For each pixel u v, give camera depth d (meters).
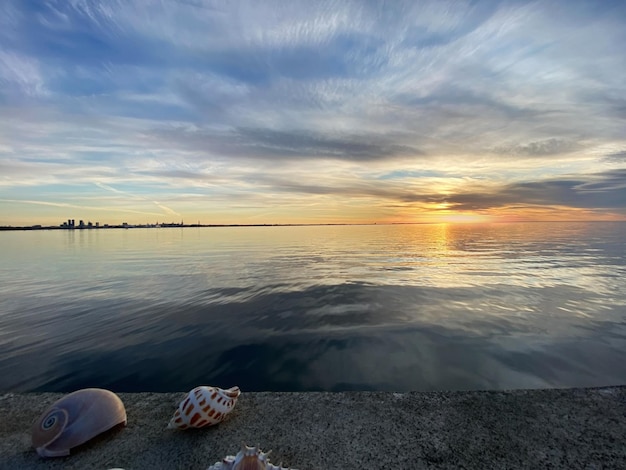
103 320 7.99
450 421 2.11
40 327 7.45
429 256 25.06
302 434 2.02
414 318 7.93
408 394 2.45
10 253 31.70
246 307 9.27
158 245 43.47
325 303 9.73
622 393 2.37
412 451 1.84
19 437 2.05
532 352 5.62
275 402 2.38
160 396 2.53
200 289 12.16
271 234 82.88
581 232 67.50
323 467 1.73
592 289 11.40
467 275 15.10
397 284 12.95
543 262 20.08
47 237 74.38
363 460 1.78
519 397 2.36
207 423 2.07
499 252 27.89
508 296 10.38
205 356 5.64
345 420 2.15
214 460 1.81
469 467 1.71
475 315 8.12
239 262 21.91
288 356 5.60
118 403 2.18
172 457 1.84
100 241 55.88
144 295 11.09
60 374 5.00
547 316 7.96
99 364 5.36
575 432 1.97
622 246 33.09
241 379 4.80
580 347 5.83
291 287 12.52
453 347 5.91
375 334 6.71
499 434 1.97
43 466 1.78
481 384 4.55
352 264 20.25
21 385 4.68
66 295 11.25
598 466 1.69
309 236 68.12
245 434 2.03
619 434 1.94
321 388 4.48
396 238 55.06
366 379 4.73
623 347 5.82
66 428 1.91
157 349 5.97
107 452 1.88
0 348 6.08
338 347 6.00
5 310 9.14
